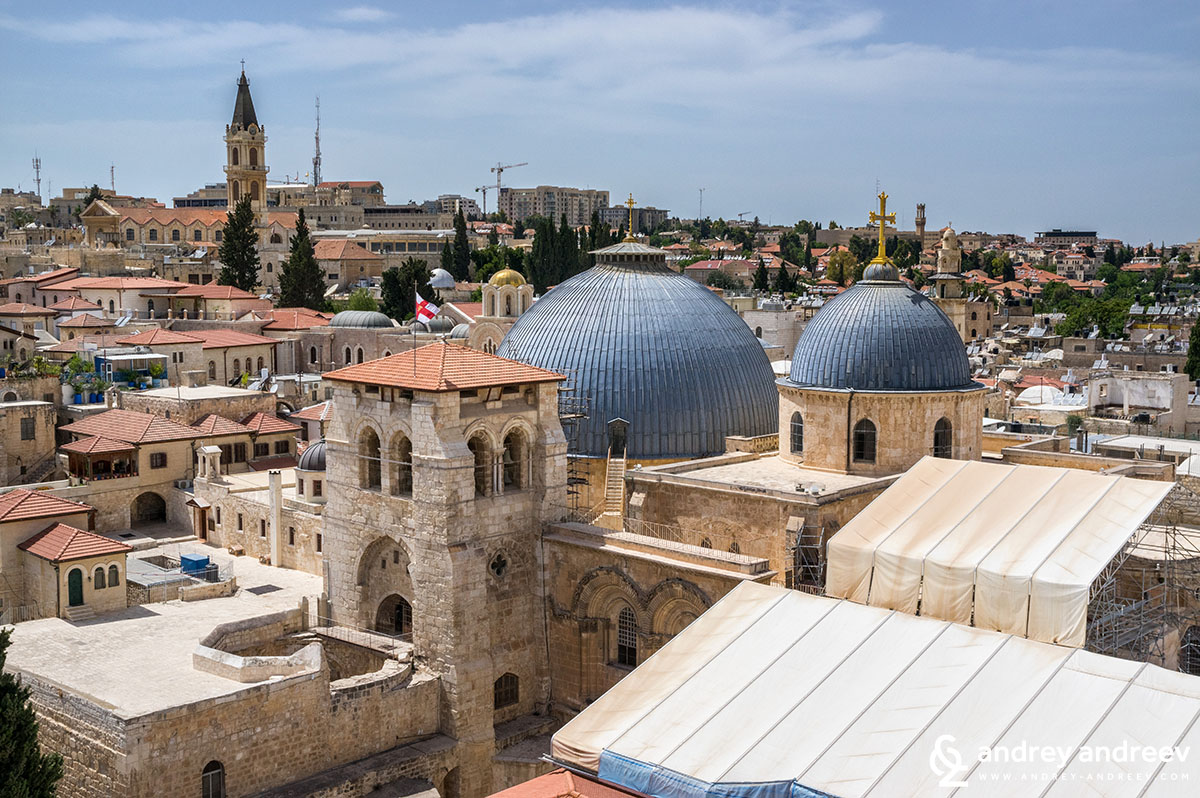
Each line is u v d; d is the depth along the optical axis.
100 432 103.00
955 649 50.88
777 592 57.69
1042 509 60.56
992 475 65.06
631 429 80.75
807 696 50.16
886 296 76.62
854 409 74.62
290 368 167.88
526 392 69.75
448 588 65.06
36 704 59.72
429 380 65.44
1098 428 120.69
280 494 89.06
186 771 55.75
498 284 130.62
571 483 76.62
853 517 65.88
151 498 103.50
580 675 67.94
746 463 80.19
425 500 65.56
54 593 74.81
